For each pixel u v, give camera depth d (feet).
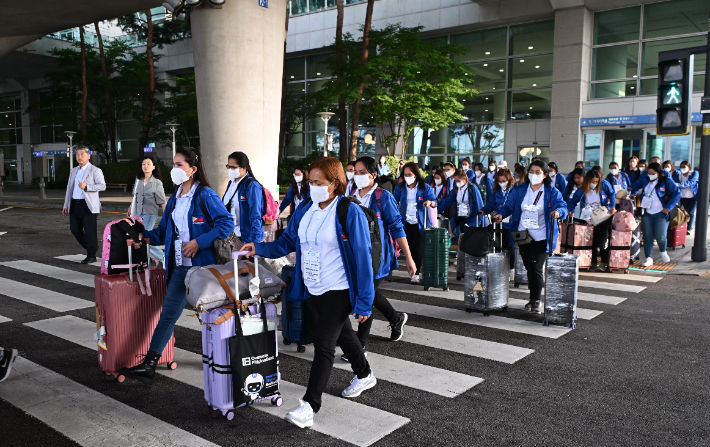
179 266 13.73
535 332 18.54
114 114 147.13
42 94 172.14
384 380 14.10
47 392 13.25
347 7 101.76
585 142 82.33
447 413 12.07
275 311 12.17
